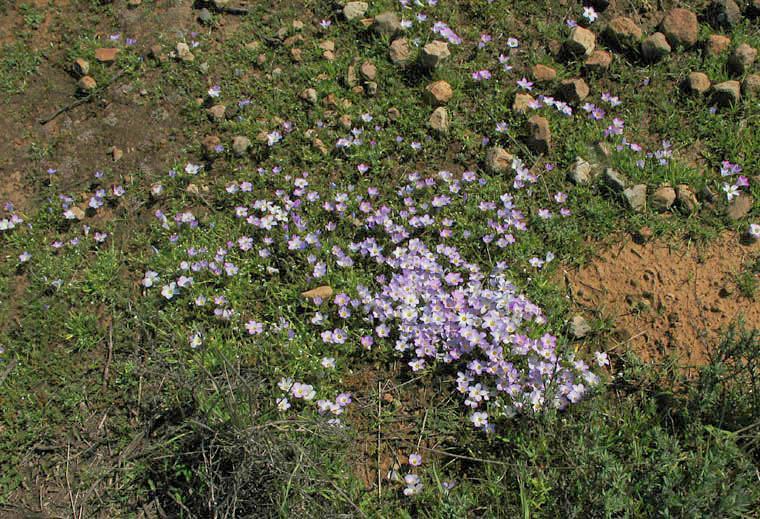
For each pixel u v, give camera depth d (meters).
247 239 1.65
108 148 1.82
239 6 1.99
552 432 1.37
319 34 1.93
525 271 1.58
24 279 1.68
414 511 1.39
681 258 1.58
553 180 1.69
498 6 1.90
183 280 1.59
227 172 1.77
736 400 1.39
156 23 1.98
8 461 1.50
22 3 2.04
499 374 1.47
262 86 1.87
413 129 1.77
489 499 1.37
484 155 1.73
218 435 1.38
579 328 1.52
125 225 1.73
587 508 1.31
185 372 1.47
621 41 1.83
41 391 1.55
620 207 1.64
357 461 1.45
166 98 1.87
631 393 1.47
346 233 1.66
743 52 1.76
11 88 1.90
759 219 1.61
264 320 1.59
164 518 1.41
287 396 1.48
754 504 1.32
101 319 1.61
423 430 1.46
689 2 1.88
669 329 1.52
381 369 1.53
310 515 1.33
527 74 1.83
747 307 1.52
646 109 1.77
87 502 1.44
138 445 1.47
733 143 1.69
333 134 1.77
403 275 1.59
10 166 1.82
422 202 1.68
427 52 1.80
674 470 1.33
